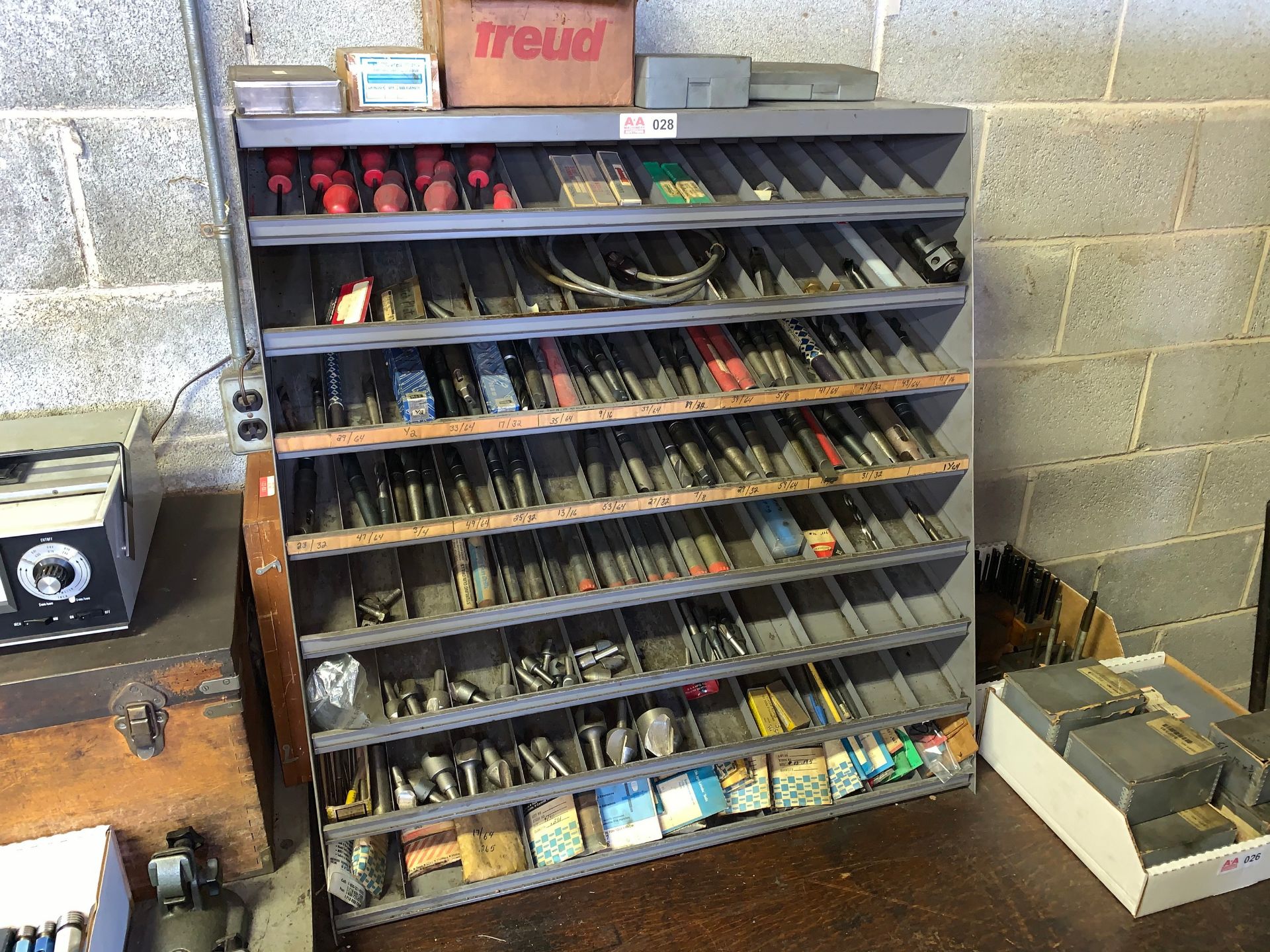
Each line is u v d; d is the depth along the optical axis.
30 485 1.25
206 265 1.50
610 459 1.50
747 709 1.56
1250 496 2.34
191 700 1.25
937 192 1.47
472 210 1.18
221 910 1.32
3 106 1.33
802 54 1.65
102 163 1.39
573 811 1.49
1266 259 2.08
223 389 1.23
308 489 1.36
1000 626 1.88
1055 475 2.14
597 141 1.33
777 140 1.54
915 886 1.47
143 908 1.34
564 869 1.46
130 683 1.21
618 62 1.26
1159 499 2.26
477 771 1.42
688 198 1.31
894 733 1.67
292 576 1.36
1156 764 1.44
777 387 1.39
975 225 1.85
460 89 1.22
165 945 1.26
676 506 1.39
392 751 1.48
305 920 1.33
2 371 1.46
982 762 1.73
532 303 1.33
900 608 1.62
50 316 1.45
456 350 1.40
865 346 1.55
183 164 1.43
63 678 1.17
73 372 1.50
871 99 1.46
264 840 1.38
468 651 1.49
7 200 1.37
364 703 1.37
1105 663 1.80
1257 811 1.50
